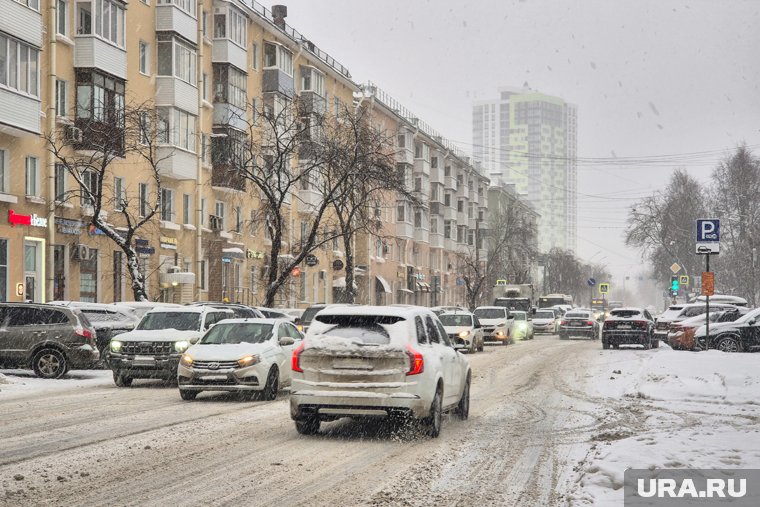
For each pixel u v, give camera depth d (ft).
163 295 134.51
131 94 127.65
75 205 115.24
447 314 122.52
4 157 102.68
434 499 26.94
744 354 81.00
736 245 234.79
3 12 97.19
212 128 151.74
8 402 54.13
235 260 157.89
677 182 271.08
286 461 33.53
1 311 71.97
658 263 269.44
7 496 26.48
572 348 134.00
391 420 39.68
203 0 147.95
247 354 56.24
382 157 138.00
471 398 60.23
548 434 42.11
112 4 119.85
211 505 25.68
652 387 61.72
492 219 338.13
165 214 136.46
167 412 49.39
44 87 109.19
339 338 39.86
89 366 71.87
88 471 30.76
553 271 378.94
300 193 184.34
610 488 27.40
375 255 224.94
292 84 177.17
